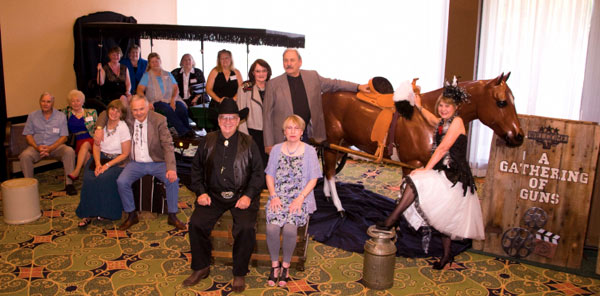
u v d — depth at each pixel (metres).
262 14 8.30
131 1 8.27
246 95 4.87
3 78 6.23
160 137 4.70
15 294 3.45
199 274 3.67
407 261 4.18
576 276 3.95
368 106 4.68
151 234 4.65
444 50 7.06
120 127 4.80
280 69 8.57
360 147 4.93
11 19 6.30
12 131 5.98
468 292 3.64
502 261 4.21
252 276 3.83
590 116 6.04
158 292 3.54
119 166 4.84
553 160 4.01
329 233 4.64
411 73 7.34
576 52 6.34
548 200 4.05
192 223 3.57
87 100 6.40
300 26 7.93
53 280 3.68
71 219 5.00
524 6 6.42
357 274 3.90
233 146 3.69
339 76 7.76
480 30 6.51
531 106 6.59
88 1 7.43
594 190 4.28
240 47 8.77
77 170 5.75
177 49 9.45
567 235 4.02
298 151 3.71
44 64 6.84
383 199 5.76
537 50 6.46
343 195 5.81
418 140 4.27
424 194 3.67
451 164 3.72
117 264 3.98
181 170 6.82
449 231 3.77
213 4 8.84
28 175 5.68
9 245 4.31
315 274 3.89
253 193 3.67
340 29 7.62
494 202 4.22
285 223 3.60
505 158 4.17
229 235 3.89
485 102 4.12
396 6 7.25
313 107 4.58
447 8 6.96
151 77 6.44
